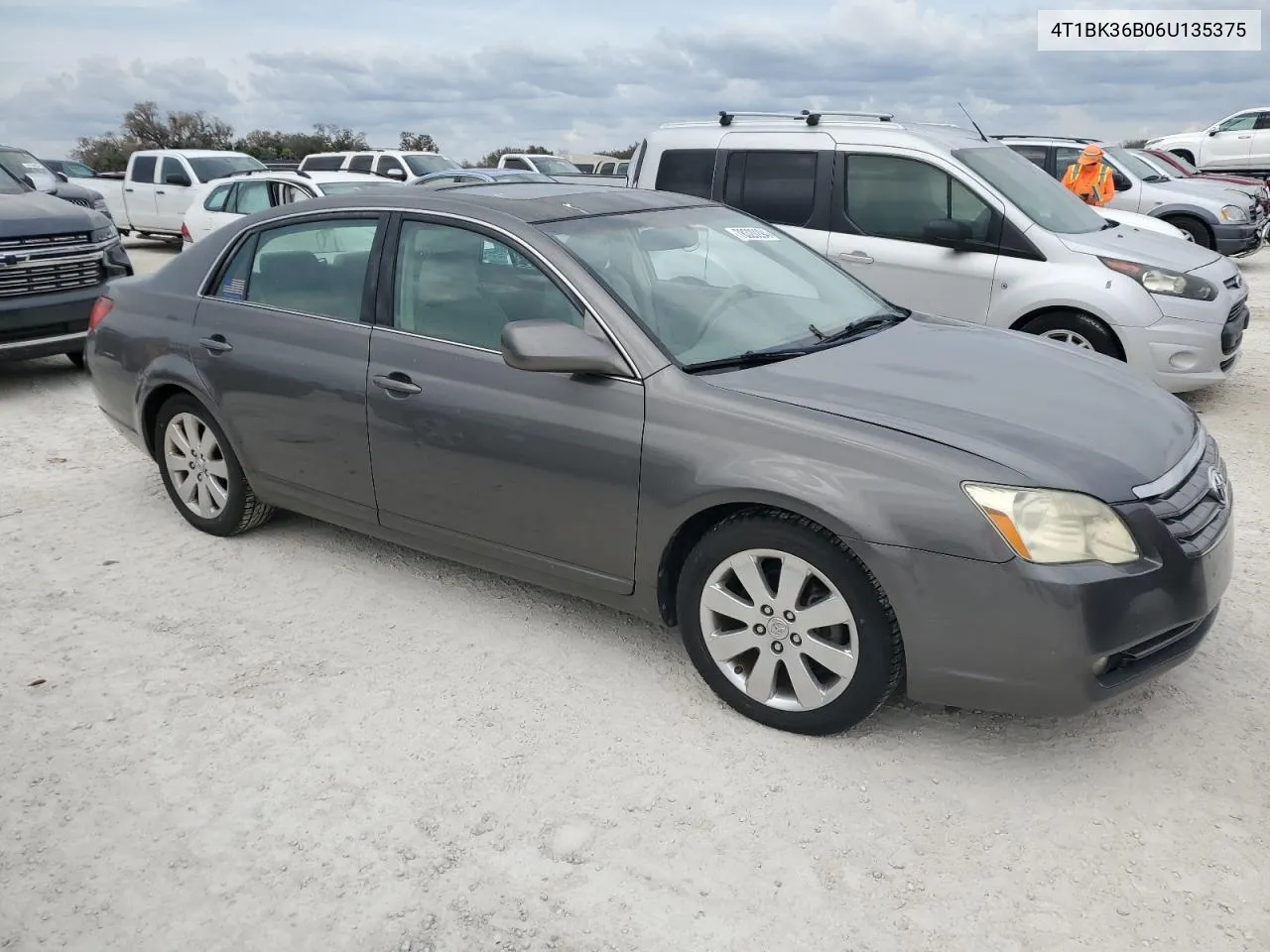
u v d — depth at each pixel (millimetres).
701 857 2770
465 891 2668
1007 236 6859
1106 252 6660
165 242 21375
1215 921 2506
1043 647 2854
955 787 3033
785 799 2992
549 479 3580
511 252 3752
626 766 3160
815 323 3963
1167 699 3445
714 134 7910
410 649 3902
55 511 5391
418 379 3875
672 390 3348
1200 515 3117
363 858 2791
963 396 3332
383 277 4074
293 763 3207
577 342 3371
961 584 2885
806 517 3076
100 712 3508
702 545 3316
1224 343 6711
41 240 7738
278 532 5039
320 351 4188
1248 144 22281
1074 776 3070
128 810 3004
